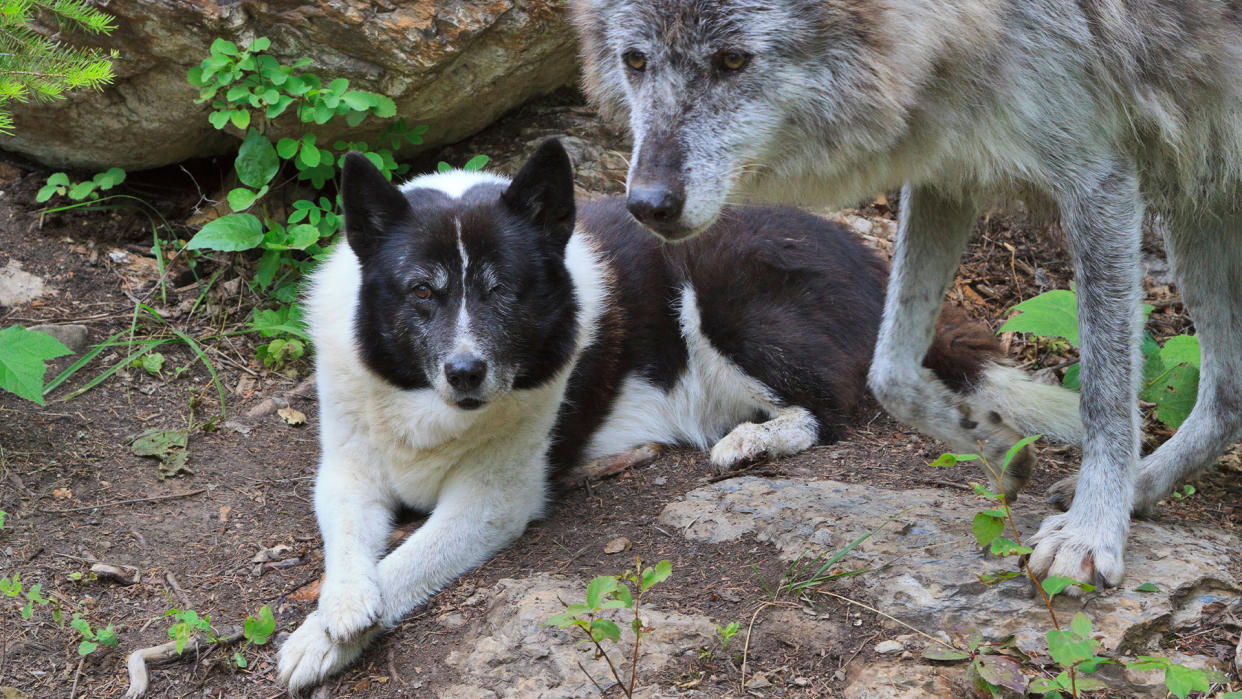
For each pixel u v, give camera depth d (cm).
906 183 352
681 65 308
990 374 430
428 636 338
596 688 296
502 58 519
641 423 450
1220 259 370
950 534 341
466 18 494
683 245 455
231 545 386
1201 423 372
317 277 421
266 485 418
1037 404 423
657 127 310
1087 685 273
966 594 313
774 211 471
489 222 369
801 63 308
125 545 379
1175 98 330
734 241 453
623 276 448
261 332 488
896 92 304
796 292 453
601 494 414
